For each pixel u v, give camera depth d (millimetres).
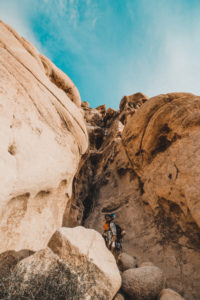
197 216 3305
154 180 5465
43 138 3326
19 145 2590
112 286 2230
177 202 4371
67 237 2559
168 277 3760
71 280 2098
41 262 2295
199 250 3750
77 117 5336
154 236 5023
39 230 3244
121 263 3736
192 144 4191
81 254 2402
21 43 4988
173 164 4637
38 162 2867
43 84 4316
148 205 5914
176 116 5020
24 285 1967
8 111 2691
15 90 3162
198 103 4820
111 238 4434
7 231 2418
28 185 2574
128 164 7867
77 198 7547
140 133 6516
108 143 12398
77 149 5086
